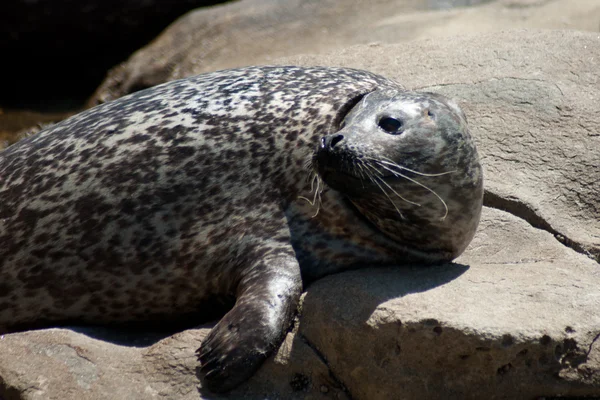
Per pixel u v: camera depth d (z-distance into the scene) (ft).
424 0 134.82
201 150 66.33
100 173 66.33
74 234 65.10
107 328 65.67
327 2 142.31
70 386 56.13
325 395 56.29
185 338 58.54
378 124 61.72
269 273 61.26
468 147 63.00
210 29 145.38
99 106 75.66
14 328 66.90
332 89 70.23
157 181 65.46
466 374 53.52
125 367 57.36
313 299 59.11
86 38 161.27
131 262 64.49
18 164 69.56
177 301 65.57
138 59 148.05
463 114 65.98
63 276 65.05
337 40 130.11
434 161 61.00
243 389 56.44
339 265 63.98
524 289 58.03
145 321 66.74
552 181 77.71
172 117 68.54
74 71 160.86
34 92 157.48
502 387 53.42
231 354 55.57
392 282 59.67
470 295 57.00
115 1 160.76
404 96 65.00
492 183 77.82
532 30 97.76
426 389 54.03
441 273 61.93
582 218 75.41
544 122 82.79
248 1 150.92
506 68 90.22
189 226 64.54
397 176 60.13
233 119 67.77
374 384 54.90
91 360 57.93
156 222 64.64
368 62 98.27
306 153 65.26
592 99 84.43
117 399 55.16
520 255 69.41
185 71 141.08
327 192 63.82
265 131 66.90
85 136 69.31
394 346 54.39
